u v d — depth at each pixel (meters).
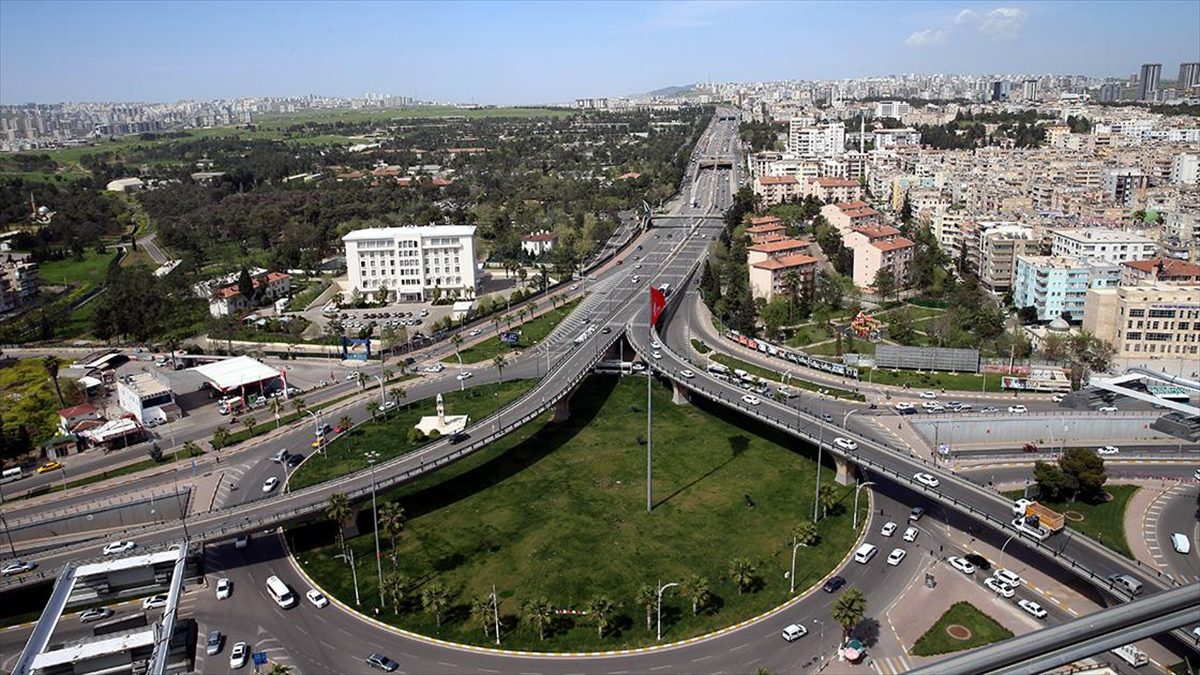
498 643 150.38
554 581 170.25
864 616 155.25
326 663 146.25
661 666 143.12
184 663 147.25
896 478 190.88
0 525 198.88
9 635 160.00
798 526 174.62
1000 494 183.62
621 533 188.88
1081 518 187.62
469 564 177.62
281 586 166.38
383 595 164.00
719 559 176.88
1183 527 183.00
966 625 152.38
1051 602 158.12
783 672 140.62
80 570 164.25
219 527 179.62
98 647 142.62
